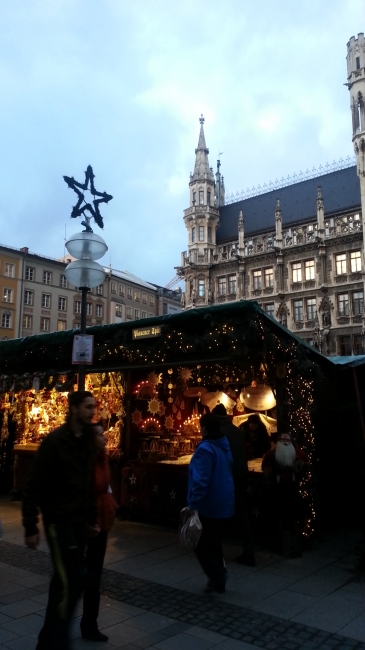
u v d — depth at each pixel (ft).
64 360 32.71
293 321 147.33
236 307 23.35
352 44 146.61
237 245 168.14
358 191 155.74
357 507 29.68
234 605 17.01
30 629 14.89
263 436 31.73
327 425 29.89
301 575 20.33
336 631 15.02
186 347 25.43
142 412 33.65
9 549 23.89
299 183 172.65
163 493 29.09
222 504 17.84
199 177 178.50
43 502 12.02
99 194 27.02
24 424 39.86
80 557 11.86
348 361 26.81
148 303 242.17
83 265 24.76
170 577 19.95
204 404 33.73
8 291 178.70
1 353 35.60
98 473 14.40
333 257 142.51
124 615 16.10
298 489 23.47
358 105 142.92
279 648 13.87
